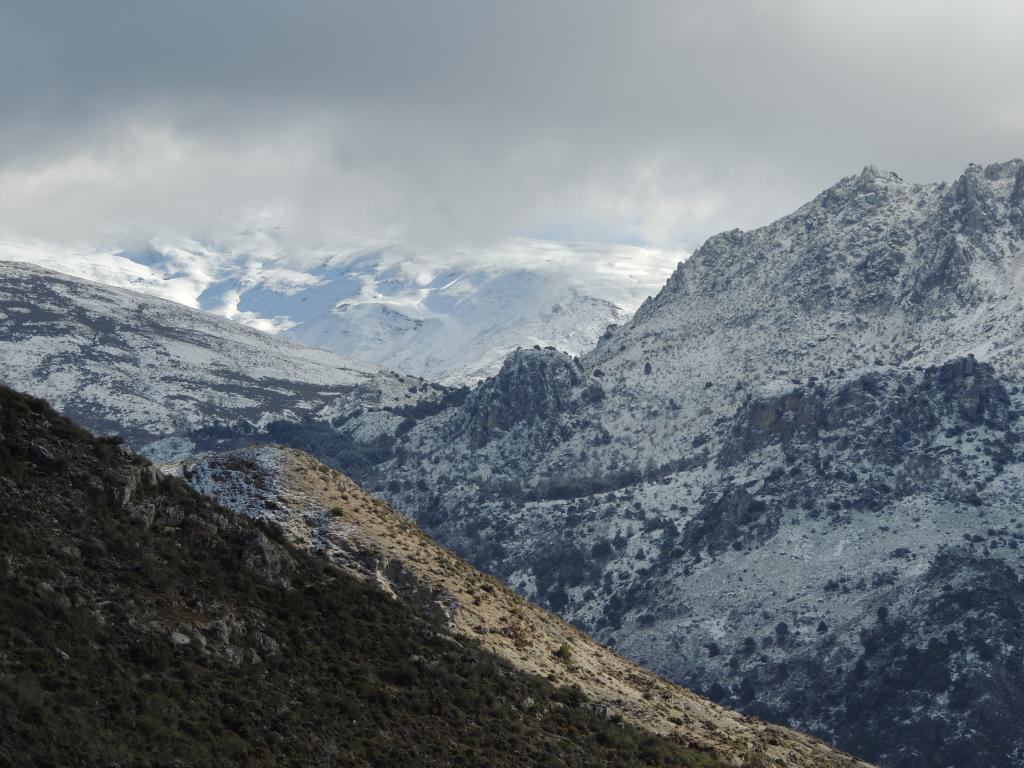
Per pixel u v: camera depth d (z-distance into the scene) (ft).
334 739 301.43
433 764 307.78
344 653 332.39
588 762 336.08
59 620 287.69
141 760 263.90
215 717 287.48
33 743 255.29
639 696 403.75
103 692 276.41
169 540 330.95
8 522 305.53
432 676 339.77
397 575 388.57
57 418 342.85
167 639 299.79
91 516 320.70
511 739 329.93
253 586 334.65
